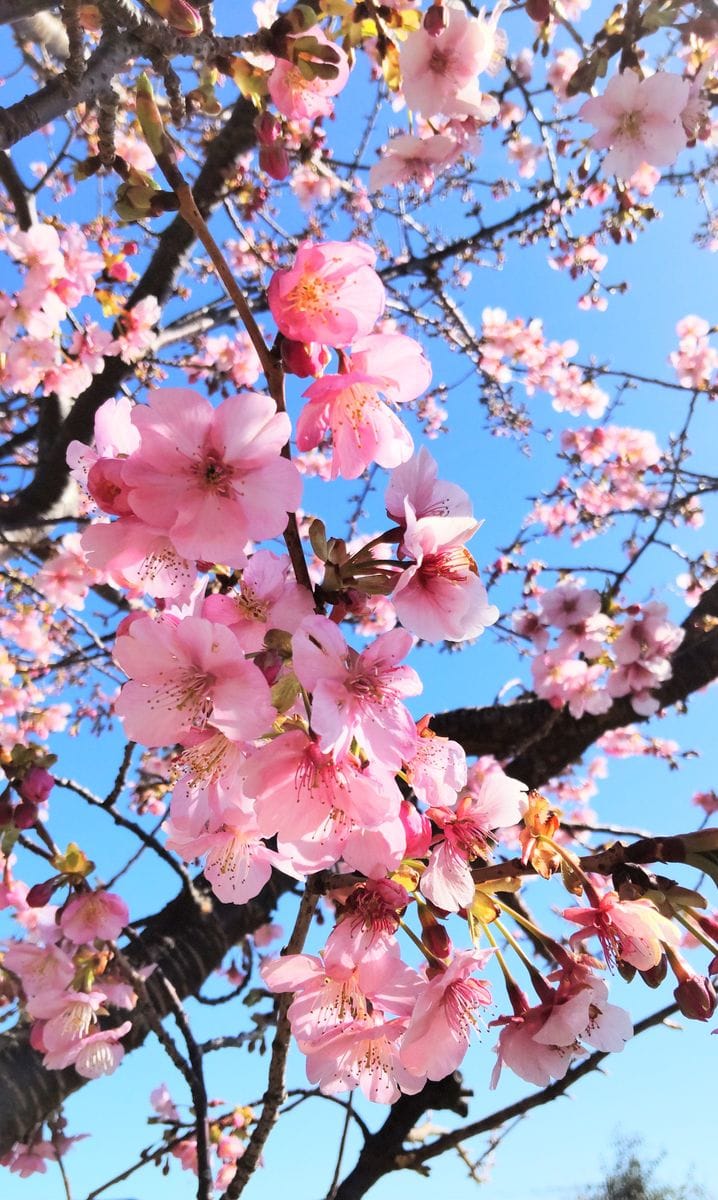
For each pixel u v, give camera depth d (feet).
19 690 2.67
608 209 2.54
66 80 0.73
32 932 1.26
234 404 0.57
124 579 0.61
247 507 0.57
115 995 1.22
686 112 1.47
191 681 0.58
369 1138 1.69
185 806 0.63
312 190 2.92
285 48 0.69
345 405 0.60
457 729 2.21
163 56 0.72
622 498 3.29
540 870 0.62
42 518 2.12
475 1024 0.62
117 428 0.64
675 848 0.62
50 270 1.65
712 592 2.40
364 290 0.58
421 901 0.63
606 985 0.62
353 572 0.60
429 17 0.83
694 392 2.74
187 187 0.54
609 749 3.17
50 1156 1.70
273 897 1.71
